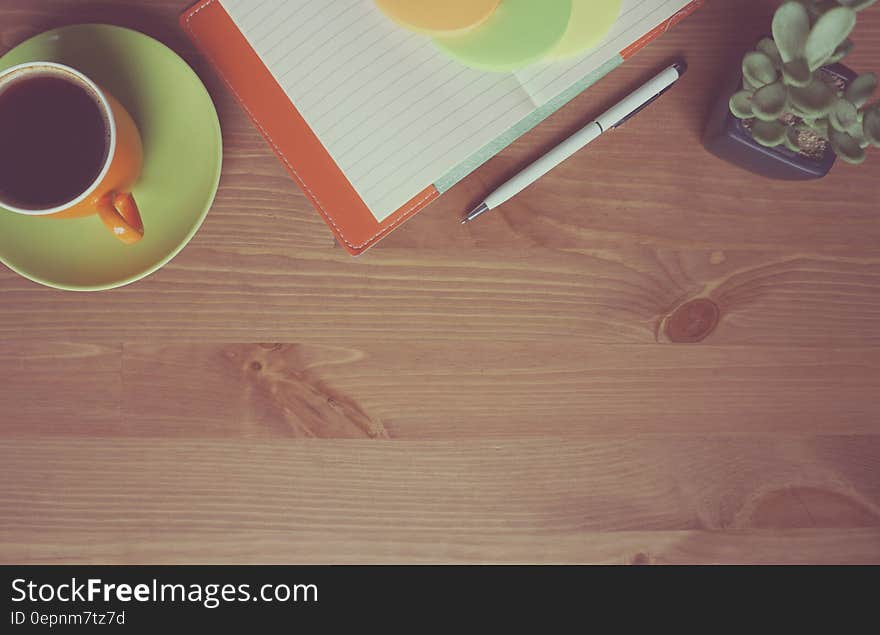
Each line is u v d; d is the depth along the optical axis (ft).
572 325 2.39
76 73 1.90
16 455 2.35
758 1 2.30
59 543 2.36
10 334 2.32
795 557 2.42
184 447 2.37
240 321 2.35
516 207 2.35
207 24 2.18
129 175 1.99
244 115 2.28
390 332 2.37
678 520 2.42
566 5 2.08
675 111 2.33
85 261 2.12
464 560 2.41
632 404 2.41
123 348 2.34
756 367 2.41
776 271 2.39
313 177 2.18
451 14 2.06
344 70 2.16
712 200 2.36
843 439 2.42
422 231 2.35
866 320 2.40
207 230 2.31
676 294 2.39
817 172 2.08
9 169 1.94
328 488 2.39
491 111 2.15
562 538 2.42
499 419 2.40
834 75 2.04
